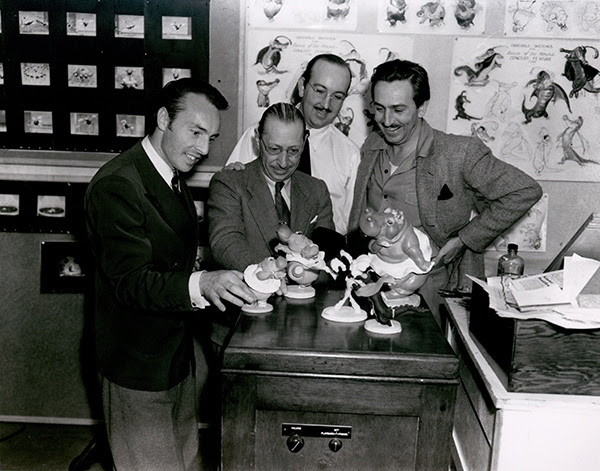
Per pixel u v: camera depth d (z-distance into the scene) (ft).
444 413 4.22
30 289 8.77
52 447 8.50
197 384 8.75
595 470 4.35
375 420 4.25
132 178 4.88
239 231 5.93
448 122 8.20
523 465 4.38
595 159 8.16
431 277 6.97
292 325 4.71
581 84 8.01
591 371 4.34
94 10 8.16
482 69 8.04
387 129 6.51
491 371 4.75
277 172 5.91
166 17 8.14
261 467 4.34
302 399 4.24
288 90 8.24
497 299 4.79
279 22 8.09
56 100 8.38
